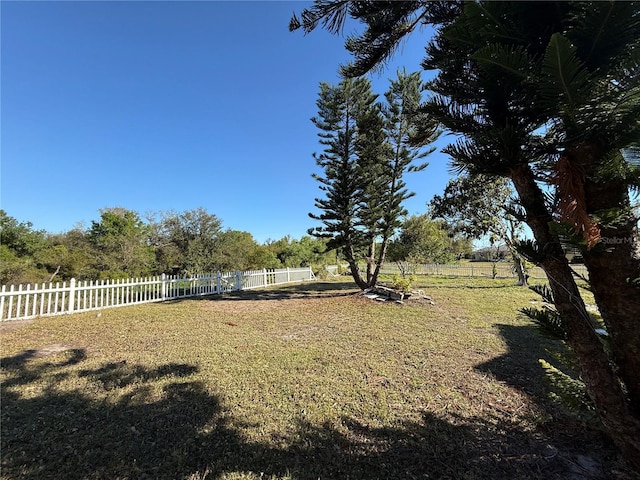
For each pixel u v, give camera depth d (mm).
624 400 1491
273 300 10891
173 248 19219
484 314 8039
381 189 11688
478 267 21641
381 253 12242
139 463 2420
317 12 2527
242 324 7125
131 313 8438
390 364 4492
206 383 3859
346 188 11508
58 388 3723
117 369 4328
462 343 5492
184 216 20219
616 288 1484
